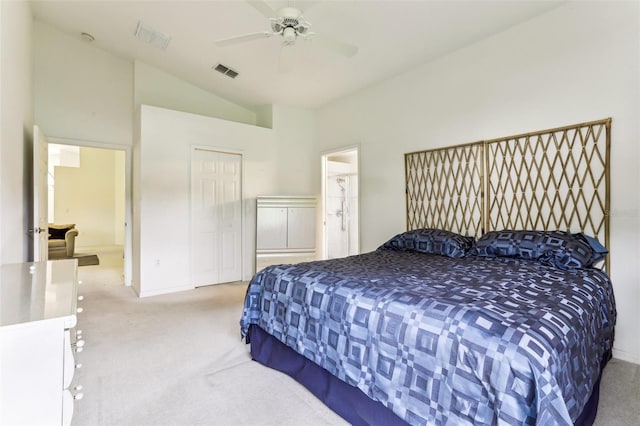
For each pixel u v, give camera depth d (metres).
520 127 2.97
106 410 1.79
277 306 2.24
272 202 4.89
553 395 1.06
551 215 2.77
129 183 4.75
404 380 1.43
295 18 2.26
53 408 0.94
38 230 3.29
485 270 2.27
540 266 2.38
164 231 4.18
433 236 3.22
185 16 3.44
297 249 4.98
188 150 4.37
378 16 2.97
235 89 4.91
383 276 2.07
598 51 2.51
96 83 4.54
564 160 2.70
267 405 1.86
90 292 4.27
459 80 3.44
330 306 1.84
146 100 4.61
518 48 2.98
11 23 2.58
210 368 2.28
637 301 2.36
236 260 4.86
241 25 3.44
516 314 1.35
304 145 5.41
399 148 4.06
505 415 1.10
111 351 2.53
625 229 2.41
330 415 1.77
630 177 2.38
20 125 3.03
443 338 1.33
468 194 3.36
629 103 2.38
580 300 1.64
